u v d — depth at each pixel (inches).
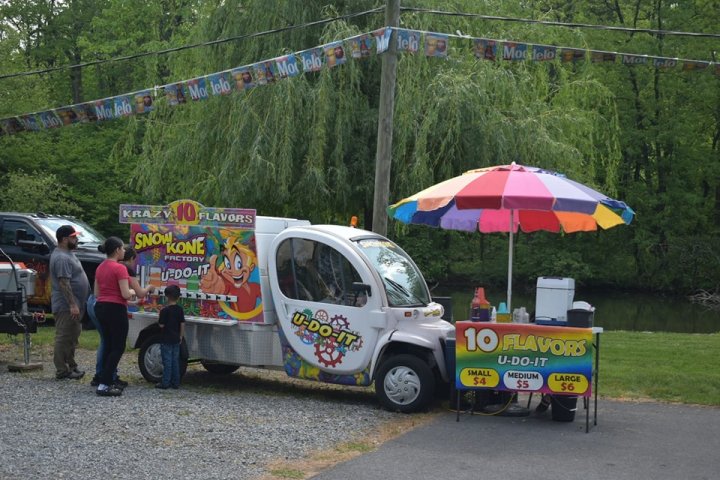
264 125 709.3
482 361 345.7
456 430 330.6
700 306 1365.7
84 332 621.9
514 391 343.0
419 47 459.5
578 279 1556.3
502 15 800.9
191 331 414.9
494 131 711.1
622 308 1328.7
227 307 404.8
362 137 727.7
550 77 876.6
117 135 1407.5
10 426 316.5
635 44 1504.7
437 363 366.0
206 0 817.5
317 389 422.6
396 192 714.8
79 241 668.1
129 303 426.3
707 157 1553.9
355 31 706.2
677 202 1531.7
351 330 374.6
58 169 1318.9
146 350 419.2
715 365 484.7
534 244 1561.3
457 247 1473.9
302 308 385.4
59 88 1702.8
